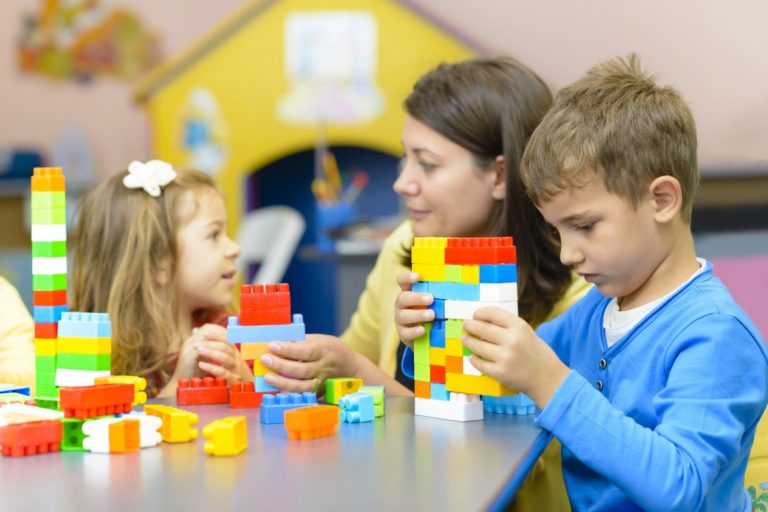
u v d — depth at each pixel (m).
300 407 0.98
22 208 3.61
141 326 1.52
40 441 0.85
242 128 3.46
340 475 0.76
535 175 1.05
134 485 0.74
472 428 0.96
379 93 3.41
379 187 3.78
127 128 3.95
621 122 1.02
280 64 3.44
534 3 3.47
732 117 3.30
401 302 1.04
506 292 0.98
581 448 0.92
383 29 3.39
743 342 0.99
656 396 1.00
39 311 1.03
